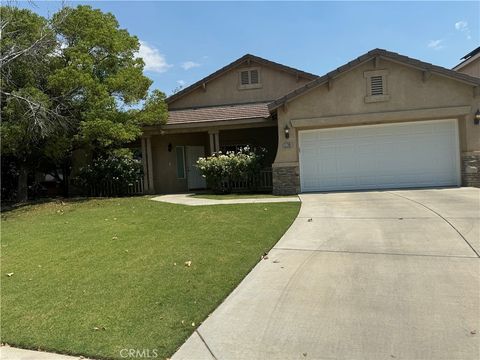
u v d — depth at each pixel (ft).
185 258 20.92
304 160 47.80
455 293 15.33
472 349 11.56
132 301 15.83
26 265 21.74
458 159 45.32
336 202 36.70
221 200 41.50
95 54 50.39
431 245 21.40
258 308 14.89
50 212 40.83
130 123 48.52
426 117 44.47
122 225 30.66
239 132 60.64
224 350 12.20
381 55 43.96
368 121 45.24
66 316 14.82
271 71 61.93
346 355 11.62
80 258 22.30
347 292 15.90
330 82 45.24
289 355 11.77
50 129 44.93
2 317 15.05
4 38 44.65
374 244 22.16
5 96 44.62
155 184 58.90
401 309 14.23
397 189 44.88
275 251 21.90
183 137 61.05
